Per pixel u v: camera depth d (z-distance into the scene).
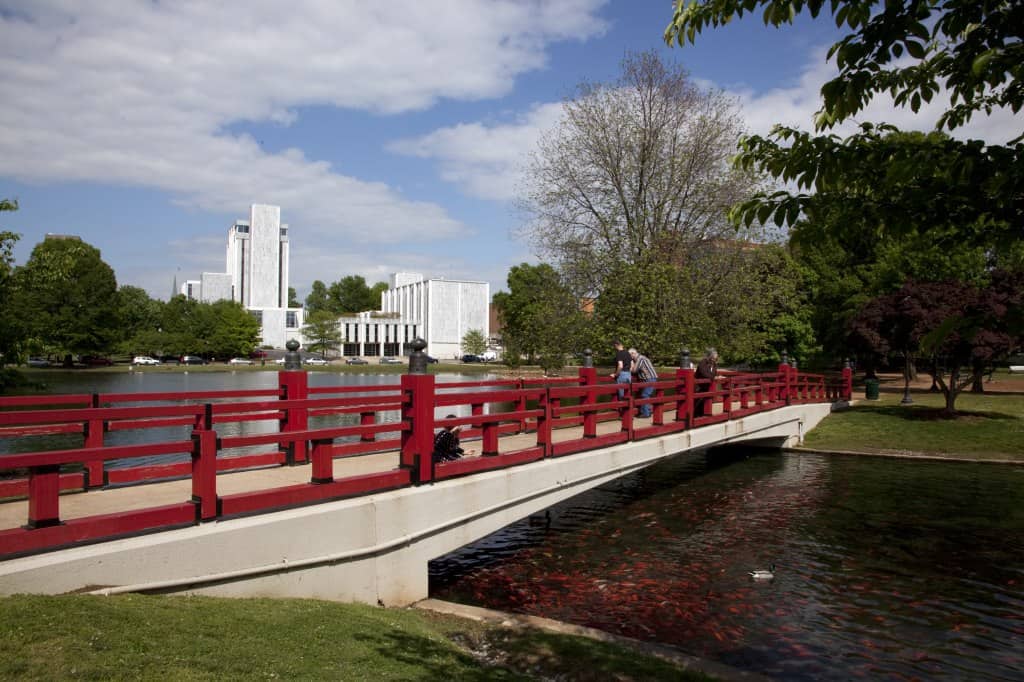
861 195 3.74
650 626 8.05
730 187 24.06
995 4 2.99
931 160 3.27
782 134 3.91
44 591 4.76
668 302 22.16
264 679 4.41
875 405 26.94
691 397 14.47
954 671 7.00
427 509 7.83
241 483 7.85
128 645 4.29
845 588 9.41
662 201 24.55
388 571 7.34
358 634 5.77
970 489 15.92
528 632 7.11
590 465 10.99
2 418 7.17
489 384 13.39
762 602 8.87
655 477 17.62
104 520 5.29
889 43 3.29
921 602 8.90
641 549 11.24
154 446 5.65
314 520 6.54
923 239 3.99
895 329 24.00
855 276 37.53
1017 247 4.13
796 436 22.03
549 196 25.12
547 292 24.16
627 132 25.20
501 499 9.01
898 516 13.42
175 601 5.26
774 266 24.62
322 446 7.04
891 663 7.16
